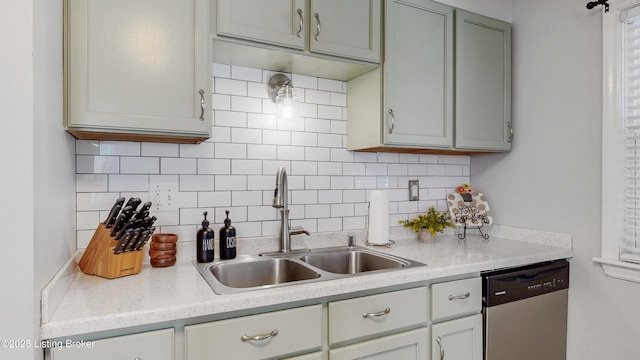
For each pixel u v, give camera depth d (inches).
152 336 38.6
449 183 92.7
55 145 41.4
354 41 64.6
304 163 73.8
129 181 59.0
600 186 69.2
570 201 74.0
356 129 75.2
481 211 87.4
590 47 70.9
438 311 56.8
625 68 66.2
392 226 84.0
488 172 90.9
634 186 65.1
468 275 60.7
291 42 58.9
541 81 79.7
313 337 47.0
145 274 52.8
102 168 57.2
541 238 78.6
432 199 90.1
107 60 46.5
